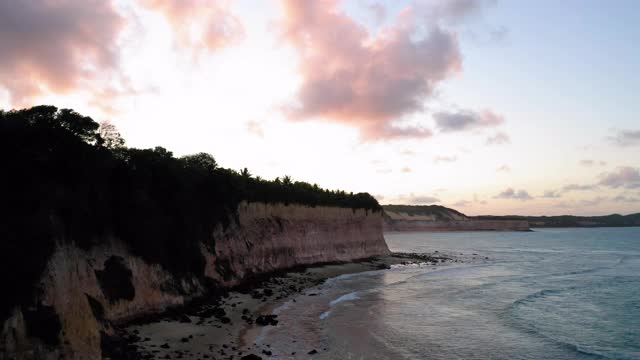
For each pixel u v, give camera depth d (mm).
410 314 46125
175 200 44375
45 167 27406
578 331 41312
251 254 64625
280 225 80562
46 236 22578
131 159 40531
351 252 103750
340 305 49562
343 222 106625
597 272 88250
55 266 22234
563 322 44938
